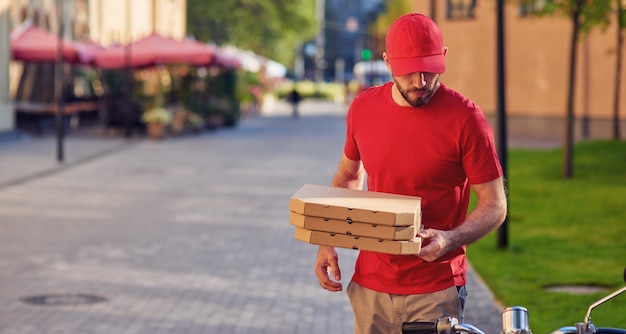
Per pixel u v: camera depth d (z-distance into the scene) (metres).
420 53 4.27
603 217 16.05
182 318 9.60
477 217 4.45
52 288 10.94
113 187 21.03
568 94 21.69
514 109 39.72
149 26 64.31
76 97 45.22
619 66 29.23
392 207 4.12
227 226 15.63
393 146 4.62
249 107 66.44
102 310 9.92
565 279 11.19
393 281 4.73
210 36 73.38
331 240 4.14
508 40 39.62
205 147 33.94
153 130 37.97
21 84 41.81
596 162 24.00
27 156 28.31
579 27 21.59
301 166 26.58
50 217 16.41
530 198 18.69
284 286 11.16
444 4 42.25
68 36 46.88
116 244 13.85
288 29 79.50
